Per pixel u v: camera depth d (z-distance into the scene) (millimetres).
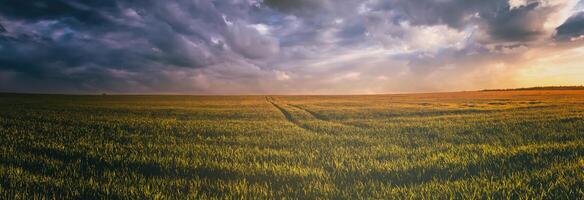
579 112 20391
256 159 7559
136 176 5785
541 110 23891
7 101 44750
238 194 4723
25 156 7297
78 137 10922
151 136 11672
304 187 5109
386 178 5699
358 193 4719
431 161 6840
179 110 30766
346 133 13078
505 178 5234
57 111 25516
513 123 14734
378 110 29391
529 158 6727
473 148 8461
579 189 4453
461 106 34844
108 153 7996
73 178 5637
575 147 7637
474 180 5184
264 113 26875
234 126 15383
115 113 24906
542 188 4605
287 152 8414
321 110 30672
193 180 5445
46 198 4480
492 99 54062
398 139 10867
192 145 9547
